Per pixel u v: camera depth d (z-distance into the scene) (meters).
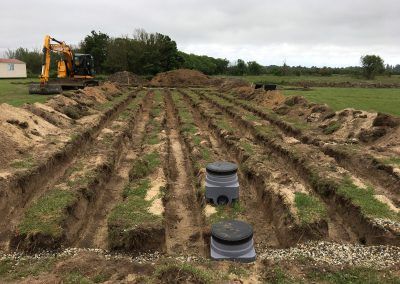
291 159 12.24
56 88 29.42
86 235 8.16
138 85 49.84
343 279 5.84
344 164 12.06
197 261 6.48
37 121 14.69
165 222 7.96
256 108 23.52
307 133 15.77
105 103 24.88
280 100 24.22
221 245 6.51
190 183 11.26
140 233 7.14
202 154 12.95
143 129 19.00
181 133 17.41
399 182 9.70
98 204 9.67
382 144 13.23
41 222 7.38
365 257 6.66
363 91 37.09
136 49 62.31
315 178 10.27
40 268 6.25
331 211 9.03
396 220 7.61
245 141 14.66
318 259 6.57
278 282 5.75
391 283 5.70
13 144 11.55
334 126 15.87
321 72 71.00
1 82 47.59
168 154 13.40
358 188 9.19
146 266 6.26
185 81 53.41
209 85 52.97
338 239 7.75
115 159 12.72
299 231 7.40
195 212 9.33
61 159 11.95
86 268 6.11
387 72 67.94
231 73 76.31
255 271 6.12
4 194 8.60
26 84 42.88
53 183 10.66
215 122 19.05
